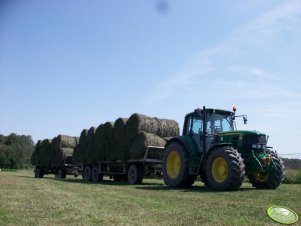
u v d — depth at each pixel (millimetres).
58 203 7898
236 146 12008
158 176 17422
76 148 22875
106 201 8375
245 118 13211
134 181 16969
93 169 20922
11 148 64438
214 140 12562
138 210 6973
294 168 20547
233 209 7098
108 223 5664
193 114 13555
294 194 9820
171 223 5676
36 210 6887
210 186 12016
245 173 11898
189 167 12969
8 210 6848
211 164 11766
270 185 11891
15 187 12211
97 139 20266
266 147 12242
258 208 7156
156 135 17297
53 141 27812
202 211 6871
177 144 13469
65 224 5582
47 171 29125
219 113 13266
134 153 16969
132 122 17328
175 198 9070
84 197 9219
